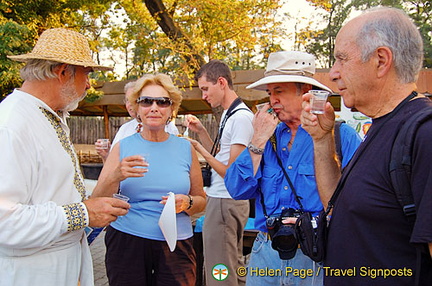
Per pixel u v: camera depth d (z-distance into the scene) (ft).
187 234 8.09
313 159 5.90
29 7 33.01
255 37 31.94
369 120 17.25
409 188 3.57
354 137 5.80
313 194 5.88
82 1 37.73
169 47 30.66
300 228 5.28
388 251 3.78
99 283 13.83
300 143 6.14
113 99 36.24
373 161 3.93
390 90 4.03
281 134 6.49
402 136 3.68
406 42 3.91
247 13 31.30
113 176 6.79
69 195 5.86
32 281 5.32
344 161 5.67
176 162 8.15
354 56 4.10
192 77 31.65
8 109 5.32
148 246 7.69
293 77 6.01
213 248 9.63
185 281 7.86
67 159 5.88
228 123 9.40
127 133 11.69
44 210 5.18
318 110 5.17
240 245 10.05
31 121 5.41
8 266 5.23
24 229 4.93
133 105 8.38
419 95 4.00
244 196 6.51
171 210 7.21
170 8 33.37
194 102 38.55
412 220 3.56
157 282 7.78
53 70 5.74
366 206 3.88
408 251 3.68
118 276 7.70
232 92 9.95
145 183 7.75
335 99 25.79
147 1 32.27
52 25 36.86
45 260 5.45
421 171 3.43
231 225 9.53
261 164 6.48
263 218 6.37
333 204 4.54
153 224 7.70
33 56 5.60
